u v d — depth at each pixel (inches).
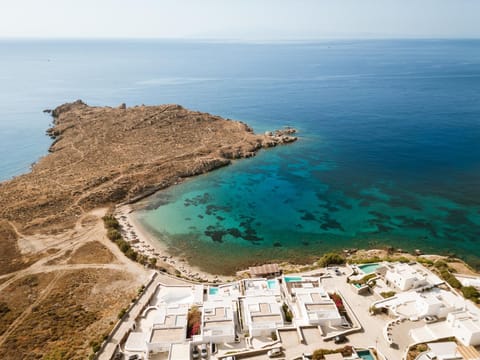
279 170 5531.5
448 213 4097.0
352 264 3115.2
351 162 5718.5
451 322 2234.3
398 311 2432.3
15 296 2780.5
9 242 3548.2
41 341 2298.2
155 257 3449.8
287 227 3964.1
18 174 5506.9
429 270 2947.8
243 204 4510.3
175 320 2348.7
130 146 6220.5
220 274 3216.0
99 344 2235.5
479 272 3095.5
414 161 5620.1
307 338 2219.5
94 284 2935.5
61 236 3700.8
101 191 4611.2
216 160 5733.3
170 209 4426.7
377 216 4099.4
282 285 2842.0
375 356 2090.3
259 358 2101.4
